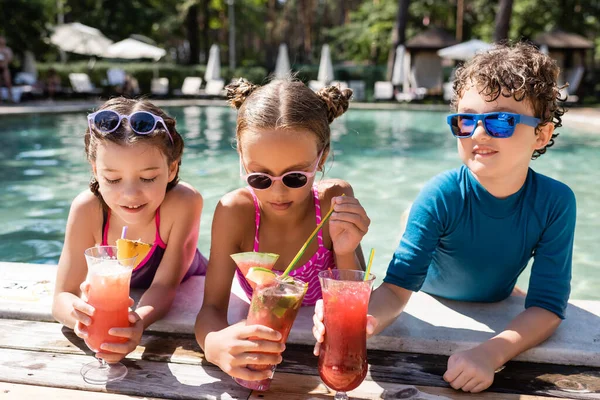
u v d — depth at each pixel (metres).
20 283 2.53
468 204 2.07
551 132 1.97
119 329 1.79
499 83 1.83
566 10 26.56
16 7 17.34
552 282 2.01
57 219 4.77
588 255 4.00
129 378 1.81
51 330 2.16
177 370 1.87
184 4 28.75
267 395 1.72
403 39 22.61
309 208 2.20
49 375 1.82
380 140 10.18
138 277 2.43
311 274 2.23
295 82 2.01
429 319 2.18
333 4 45.41
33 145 8.75
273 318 1.61
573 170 7.19
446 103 19.34
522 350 1.90
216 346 1.71
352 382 1.60
